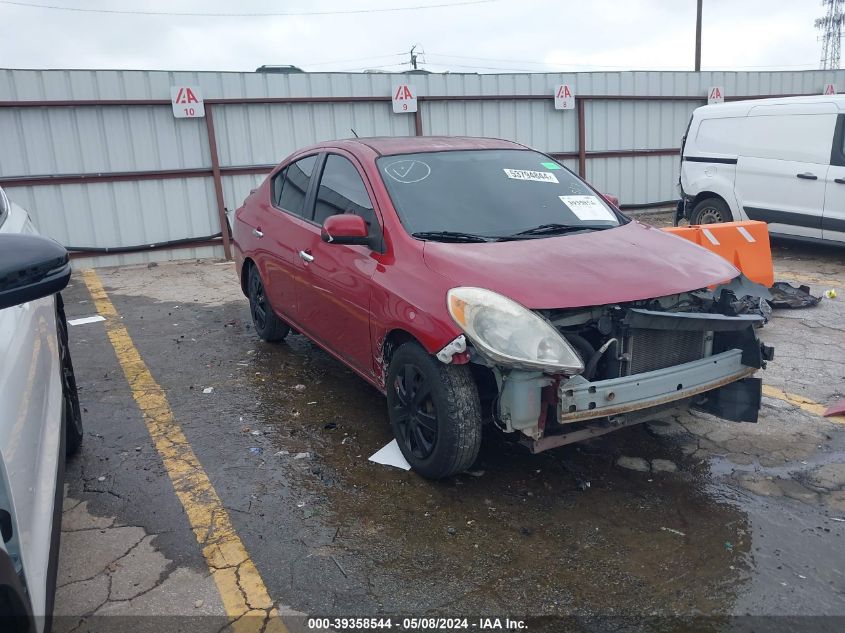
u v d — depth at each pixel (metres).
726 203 10.05
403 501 3.67
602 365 3.59
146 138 10.47
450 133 12.34
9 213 3.63
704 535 3.34
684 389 3.55
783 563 3.12
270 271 5.54
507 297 3.32
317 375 5.53
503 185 4.54
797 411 4.68
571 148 13.48
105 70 10.01
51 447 2.53
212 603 2.92
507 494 3.73
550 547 3.27
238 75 10.77
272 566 3.16
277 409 4.88
